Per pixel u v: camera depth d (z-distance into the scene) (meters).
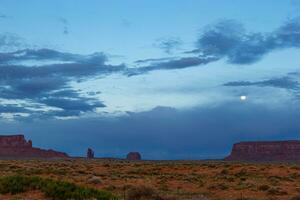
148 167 75.00
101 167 74.12
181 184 41.06
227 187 37.69
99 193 25.14
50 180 27.22
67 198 23.91
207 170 67.50
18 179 26.92
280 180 49.09
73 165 80.88
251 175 57.41
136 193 27.00
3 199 23.86
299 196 30.27
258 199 30.41
